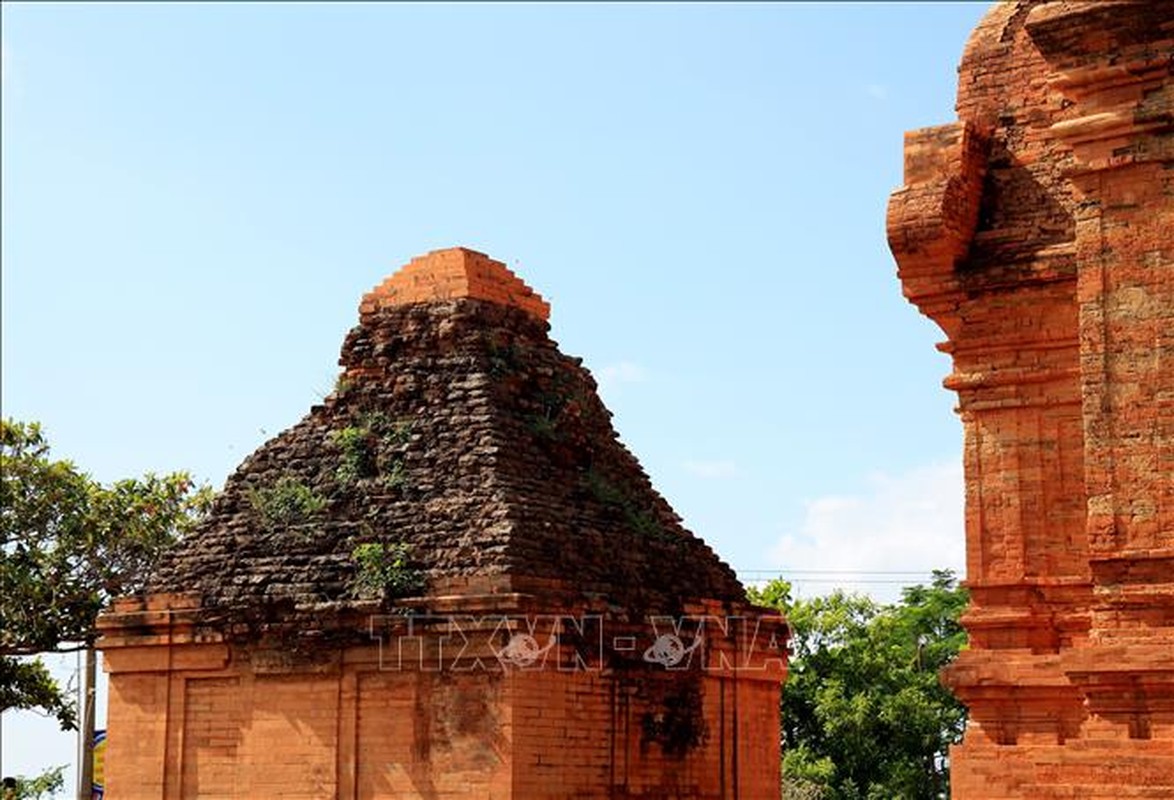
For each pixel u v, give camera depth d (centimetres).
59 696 5166
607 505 3647
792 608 6244
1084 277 2533
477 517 3350
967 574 2817
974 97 2983
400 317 3725
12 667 5122
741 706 3725
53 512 5094
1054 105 2827
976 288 2847
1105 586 2450
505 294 3778
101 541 5109
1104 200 2534
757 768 3756
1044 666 2681
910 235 2845
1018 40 2967
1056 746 2580
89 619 5050
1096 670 2406
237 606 3447
